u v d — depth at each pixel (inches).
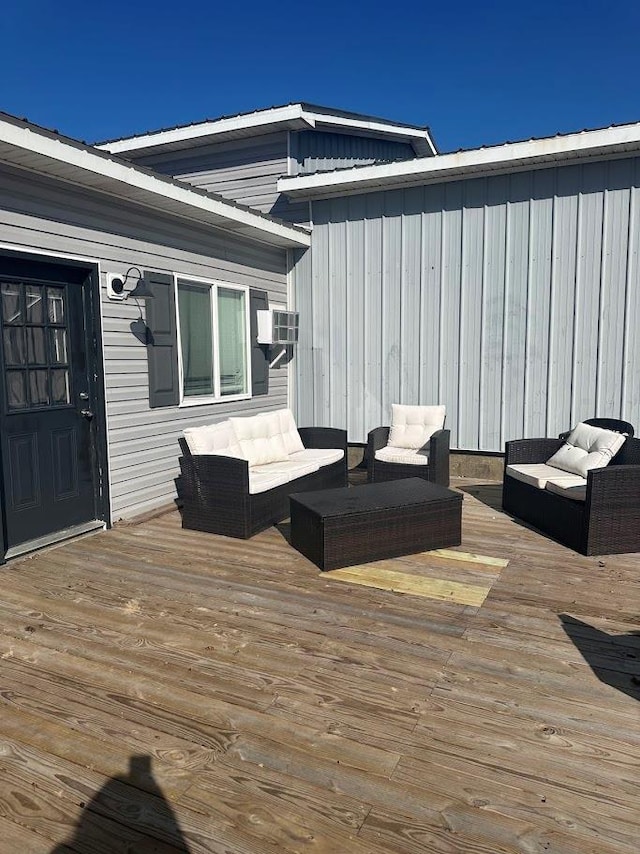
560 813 76.0
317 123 314.7
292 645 118.9
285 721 94.6
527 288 251.9
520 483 204.2
